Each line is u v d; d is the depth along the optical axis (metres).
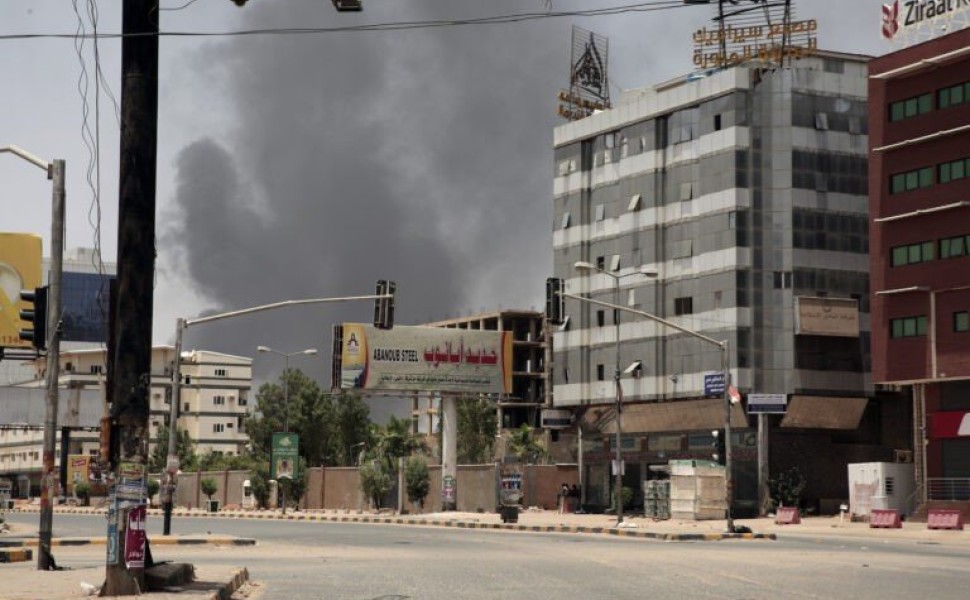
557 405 80.31
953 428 57.94
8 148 22.67
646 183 74.75
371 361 76.50
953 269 58.44
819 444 67.75
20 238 54.69
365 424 125.69
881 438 69.62
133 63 16.62
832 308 67.94
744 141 69.00
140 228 16.41
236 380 167.00
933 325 59.00
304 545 34.62
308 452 118.75
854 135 69.62
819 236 68.56
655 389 72.94
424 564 24.98
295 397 120.12
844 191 69.38
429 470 79.12
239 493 93.31
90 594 15.95
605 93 87.50
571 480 77.25
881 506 57.66
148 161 16.56
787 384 67.25
